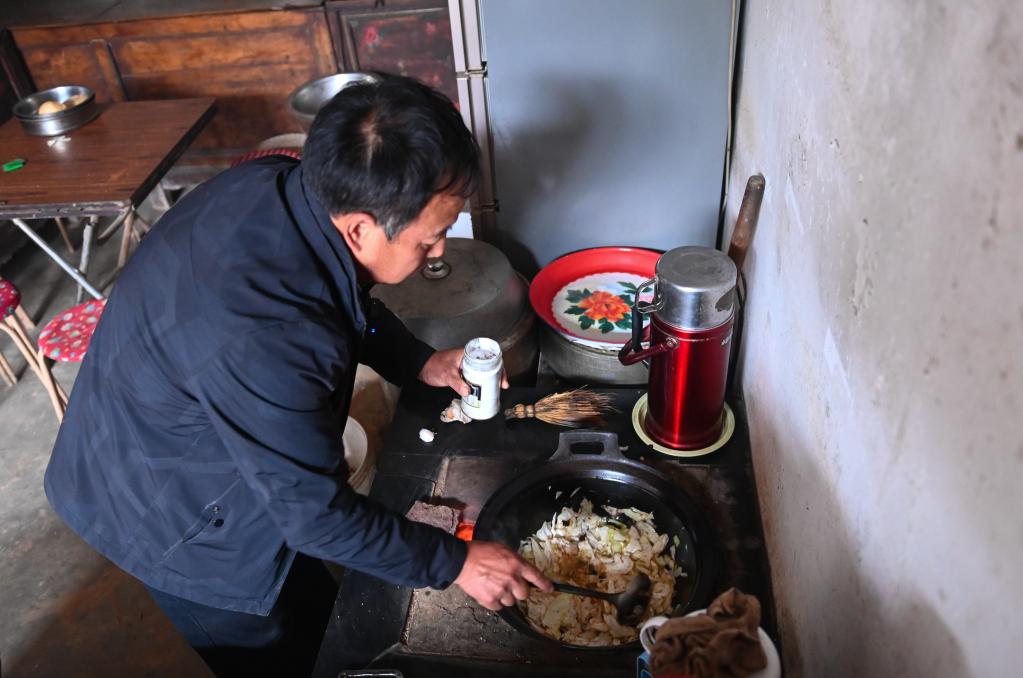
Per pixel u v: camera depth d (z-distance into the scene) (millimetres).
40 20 3293
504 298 1957
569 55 1831
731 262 1361
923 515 699
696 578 1264
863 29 859
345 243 1062
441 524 1403
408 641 1238
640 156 1966
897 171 752
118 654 2023
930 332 675
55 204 2311
